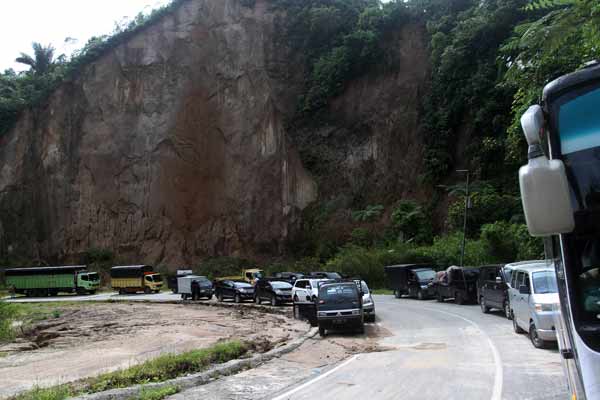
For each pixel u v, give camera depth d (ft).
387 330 60.90
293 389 31.71
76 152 246.88
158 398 29.63
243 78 233.96
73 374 40.16
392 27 214.28
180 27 248.73
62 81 256.32
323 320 58.23
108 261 229.04
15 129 256.11
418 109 194.39
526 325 46.73
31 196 247.09
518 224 125.70
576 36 22.76
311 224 205.36
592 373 11.45
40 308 129.70
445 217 167.12
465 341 48.75
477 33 171.94
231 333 65.98
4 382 37.78
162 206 231.30
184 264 221.46
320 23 229.86
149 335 67.67
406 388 30.60
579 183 12.74
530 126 11.64
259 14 241.14
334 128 214.28
